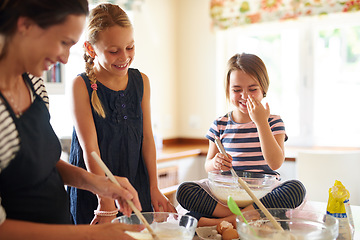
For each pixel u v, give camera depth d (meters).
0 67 1.05
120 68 1.55
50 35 1.01
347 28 3.73
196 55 4.15
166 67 4.11
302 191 1.44
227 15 3.97
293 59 3.93
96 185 1.20
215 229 1.33
